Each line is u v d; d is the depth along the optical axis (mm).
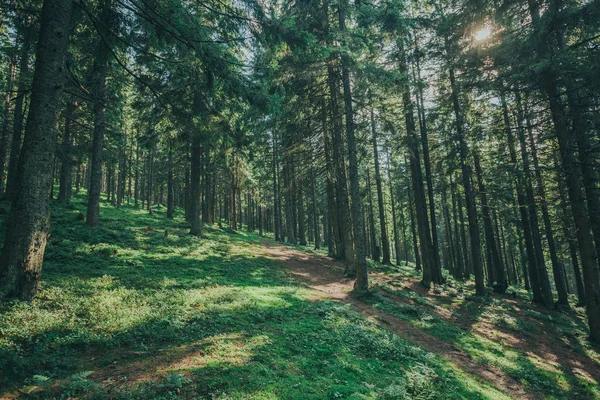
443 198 31531
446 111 19391
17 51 11219
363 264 14227
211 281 11672
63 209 20719
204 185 38219
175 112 11742
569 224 17297
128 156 40469
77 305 7215
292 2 16609
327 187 24938
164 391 4668
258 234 44406
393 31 15930
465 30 13375
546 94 13203
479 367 9336
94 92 15523
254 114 20016
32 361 5012
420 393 6293
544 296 20031
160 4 8633
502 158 17297
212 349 6238
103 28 9336
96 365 5348
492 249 23438
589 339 12758
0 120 17562
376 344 8242
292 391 5191
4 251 6703
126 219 24000
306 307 10453
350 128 14797
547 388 8820
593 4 9570
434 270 22594
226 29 9516
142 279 10273
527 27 12320
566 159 12391
